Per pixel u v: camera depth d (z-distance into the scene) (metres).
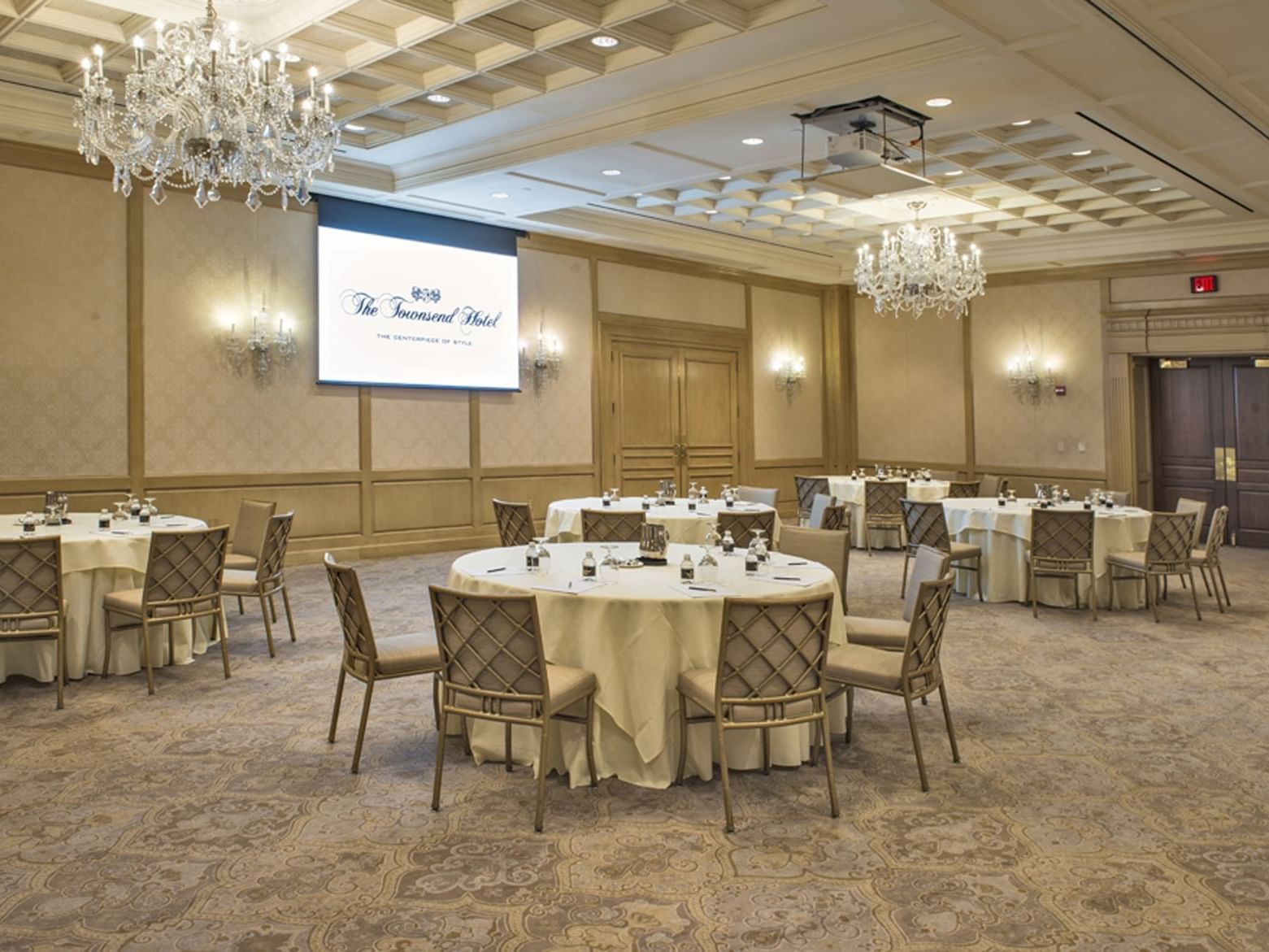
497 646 3.26
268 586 5.78
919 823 3.28
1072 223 10.88
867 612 7.07
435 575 8.51
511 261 10.51
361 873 2.90
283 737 4.18
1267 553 10.41
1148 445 11.81
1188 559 6.73
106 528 5.66
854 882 2.85
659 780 3.58
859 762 3.88
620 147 7.34
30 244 7.41
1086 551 6.75
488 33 5.78
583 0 5.51
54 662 4.99
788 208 10.50
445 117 7.50
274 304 8.77
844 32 5.71
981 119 6.48
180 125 4.79
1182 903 2.71
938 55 5.56
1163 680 5.16
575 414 11.23
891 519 9.87
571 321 11.16
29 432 7.43
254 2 5.61
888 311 13.73
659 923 2.61
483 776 3.71
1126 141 7.09
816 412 14.10
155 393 8.06
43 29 5.95
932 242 9.24
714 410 12.75
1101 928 2.58
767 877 2.88
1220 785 3.63
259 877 2.87
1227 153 7.46
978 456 12.92
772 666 3.25
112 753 3.97
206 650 5.71
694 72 6.37
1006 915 2.65
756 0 5.48
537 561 4.15
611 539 6.86
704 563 3.96
